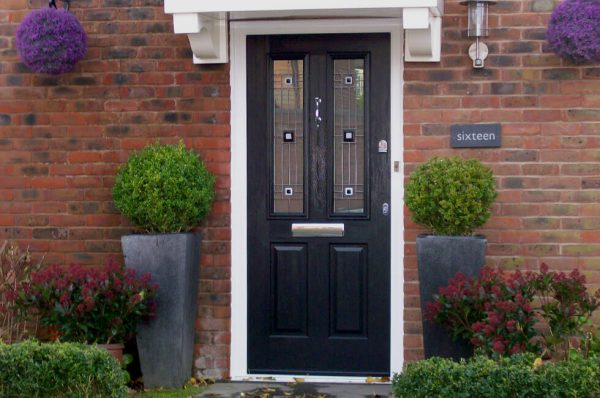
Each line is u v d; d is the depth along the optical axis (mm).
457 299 5641
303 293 6742
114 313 6105
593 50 6129
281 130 6750
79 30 6531
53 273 6203
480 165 6070
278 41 6734
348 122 6703
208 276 6742
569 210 6391
